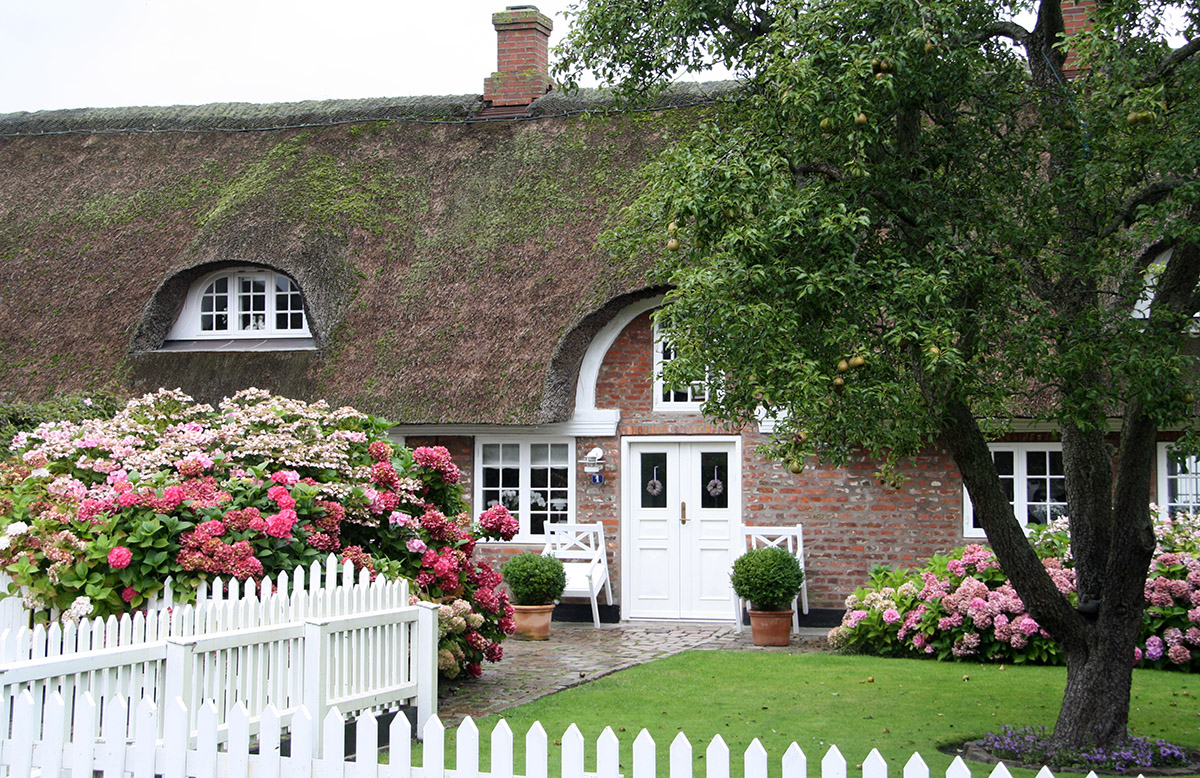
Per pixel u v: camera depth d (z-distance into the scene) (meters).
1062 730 6.82
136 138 17.31
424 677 7.27
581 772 4.12
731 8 7.24
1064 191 6.60
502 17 16.45
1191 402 6.06
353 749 6.74
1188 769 6.55
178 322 14.89
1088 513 6.97
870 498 12.89
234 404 9.94
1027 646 10.23
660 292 12.89
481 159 15.45
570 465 13.77
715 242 6.02
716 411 6.39
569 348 12.98
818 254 5.84
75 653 5.50
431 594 8.95
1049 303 6.39
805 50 6.06
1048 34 7.11
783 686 9.09
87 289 14.98
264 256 14.16
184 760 4.75
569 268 13.47
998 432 7.83
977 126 6.91
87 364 14.22
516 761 6.56
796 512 13.12
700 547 13.53
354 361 13.47
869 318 5.90
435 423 12.90
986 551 11.02
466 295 13.66
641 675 9.62
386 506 8.73
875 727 7.54
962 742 7.13
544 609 12.23
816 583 12.98
